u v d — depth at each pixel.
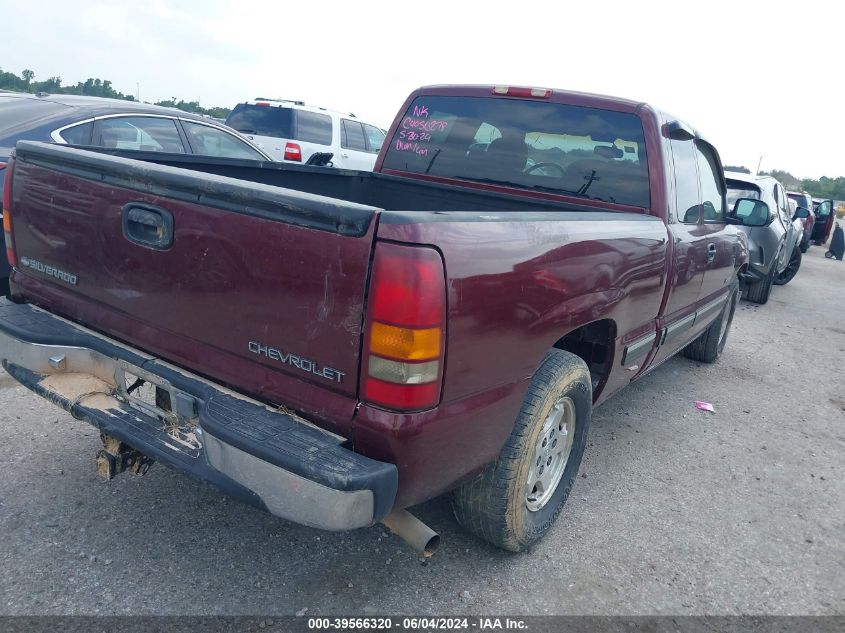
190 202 2.38
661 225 3.60
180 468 2.37
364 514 2.08
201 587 2.72
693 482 4.11
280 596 2.71
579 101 3.93
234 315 2.35
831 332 8.98
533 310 2.53
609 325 3.32
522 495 2.85
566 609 2.82
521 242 2.43
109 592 2.64
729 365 6.78
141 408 2.68
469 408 2.34
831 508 3.95
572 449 3.28
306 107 12.23
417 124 4.53
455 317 2.15
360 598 2.75
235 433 2.17
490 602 2.81
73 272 2.85
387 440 2.12
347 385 2.15
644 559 3.23
